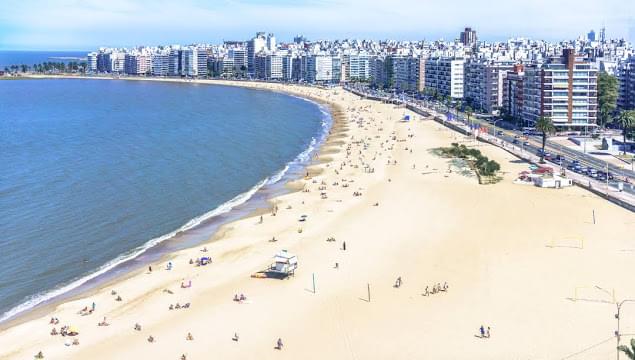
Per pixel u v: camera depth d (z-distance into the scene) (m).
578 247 131.62
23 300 118.50
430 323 101.94
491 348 93.69
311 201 176.25
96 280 126.62
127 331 104.25
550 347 93.12
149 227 158.50
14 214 168.38
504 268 122.00
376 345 96.12
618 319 97.44
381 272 122.88
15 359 96.38
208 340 100.00
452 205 165.62
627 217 150.75
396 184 191.25
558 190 177.62
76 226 158.88
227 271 127.31
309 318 105.56
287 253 125.56
